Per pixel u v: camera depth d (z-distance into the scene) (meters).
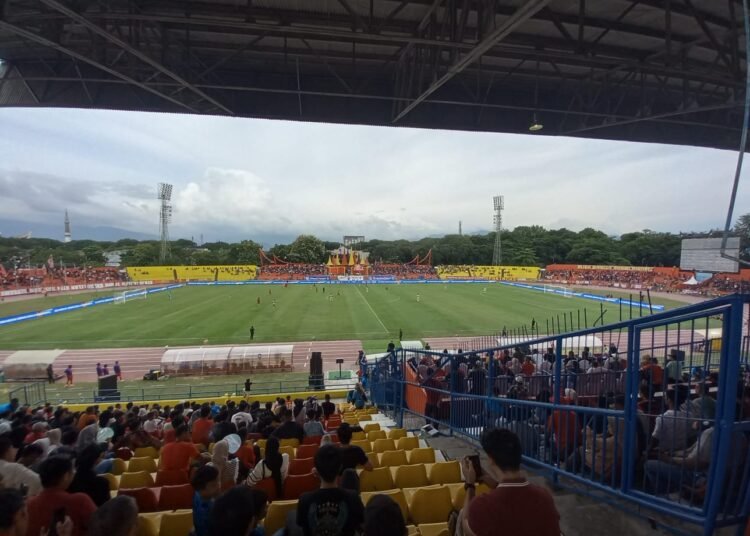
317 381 21.16
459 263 113.56
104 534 2.50
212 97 13.52
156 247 105.56
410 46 11.90
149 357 27.89
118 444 8.48
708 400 3.94
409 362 15.80
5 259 103.00
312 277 83.81
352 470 3.86
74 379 24.25
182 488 5.13
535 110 12.99
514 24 7.54
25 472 4.24
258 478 5.04
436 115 14.83
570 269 90.31
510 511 2.15
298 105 14.41
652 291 61.88
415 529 4.01
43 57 13.02
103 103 13.88
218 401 18.62
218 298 54.50
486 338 30.42
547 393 6.93
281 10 10.29
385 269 93.81
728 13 10.09
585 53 10.16
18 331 34.75
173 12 10.10
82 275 75.88
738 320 2.52
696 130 16.80
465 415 8.07
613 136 15.98
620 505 3.78
